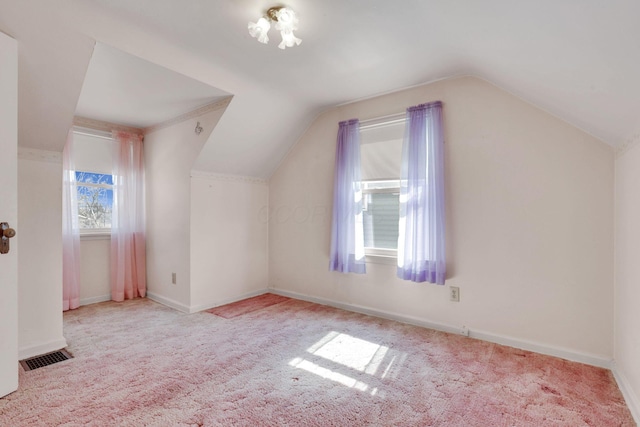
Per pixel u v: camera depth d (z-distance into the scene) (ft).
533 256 7.18
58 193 7.25
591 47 3.89
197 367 6.40
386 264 9.43
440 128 8.21
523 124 7.27
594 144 6.51
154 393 5.49
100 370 6.25
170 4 5.19
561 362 6.64
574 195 6.72
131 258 11.41
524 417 4.89
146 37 6.15
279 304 10.89
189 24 5.77
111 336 7.96
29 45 5.41
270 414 4.95
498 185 7.59
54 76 5.94
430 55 6.89
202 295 10.29
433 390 5.62
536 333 7.16
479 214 7.85
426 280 8.34
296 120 10.75
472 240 7.95
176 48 6.61
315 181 11.13
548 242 7.00
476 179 7.88
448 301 8.32
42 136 6.81
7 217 5.19
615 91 4.47
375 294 9.68
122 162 11.08
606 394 5.47
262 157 11.35
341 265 9.95
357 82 8.49
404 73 7.91
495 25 4.71
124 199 11.10
